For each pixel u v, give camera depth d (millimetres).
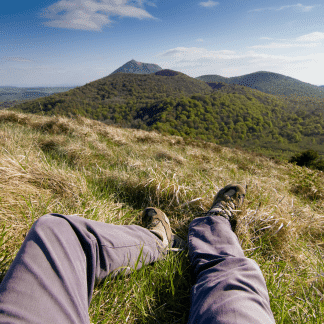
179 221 1802
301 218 2061
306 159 12523
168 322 935
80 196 1738
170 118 162750
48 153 2775
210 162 4293
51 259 649
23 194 1466
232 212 1627
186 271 1203
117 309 938
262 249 1561
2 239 1016
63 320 582
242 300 727
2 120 4664
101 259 856
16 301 532
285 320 958
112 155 3301
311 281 1263
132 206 1977
